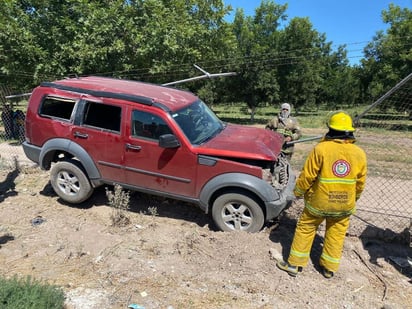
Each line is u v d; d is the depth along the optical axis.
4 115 12.57
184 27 13.09
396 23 24.00
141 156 5.06
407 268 4.38
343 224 3.99
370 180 7.86
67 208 5.66
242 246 4.50
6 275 3.90
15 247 4.50
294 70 28.48
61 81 5.86
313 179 3.82
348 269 4.30
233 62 25.25
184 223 5.34
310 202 3.93
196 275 4.04
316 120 26.97
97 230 4.98
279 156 4.98
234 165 4.69
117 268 4.10
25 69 12.78
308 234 4.04
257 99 28.50
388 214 5.57
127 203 5.33
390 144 11.87
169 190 5.09
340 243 4.02
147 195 6.14
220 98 30.47
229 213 4.91
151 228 5.09
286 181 5.02
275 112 41.19
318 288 3.91
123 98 5.11
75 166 5.45
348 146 3.77
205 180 4.85
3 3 11.98
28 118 5.68
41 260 4.24
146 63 13.03
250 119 30.12
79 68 12.01
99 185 5.51
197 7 15.57
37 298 3.01
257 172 4.62
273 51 27.28
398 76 22.95
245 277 4.02
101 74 12.38
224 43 16.16
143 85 6.04
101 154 5.27
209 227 5.22
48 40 12.52
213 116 5.96
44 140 5.58
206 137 5.20
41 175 7.03
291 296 3.76
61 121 5.43
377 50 24.75
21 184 6.59
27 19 12.19
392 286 4.04
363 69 26.42
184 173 4.92
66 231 4.93
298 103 31.56
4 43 12.20
